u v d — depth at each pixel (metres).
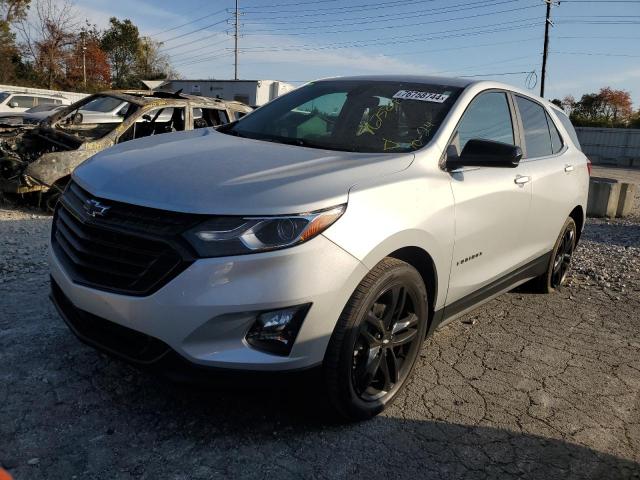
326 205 2.65
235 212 2.53
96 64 51.16
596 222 10.53
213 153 3.16
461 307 3.75
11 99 19.97
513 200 3.99
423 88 4.00
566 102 57.97
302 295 2.56
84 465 2.56
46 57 45.41
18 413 2.90
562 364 4.01
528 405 3.42
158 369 2.62
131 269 2.65
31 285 4.75
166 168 2.90
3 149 8.23
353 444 2.88
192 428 2.88
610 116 56.81
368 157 3.23
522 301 5.29
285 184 2.71
